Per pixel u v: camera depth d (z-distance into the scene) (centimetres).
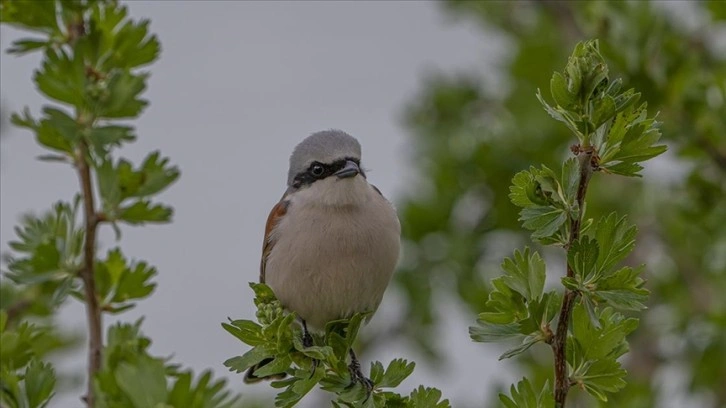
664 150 714
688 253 1423
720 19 1334
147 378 766
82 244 940
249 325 823
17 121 919
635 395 1181
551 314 738
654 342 1369
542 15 1620
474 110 1595
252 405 929
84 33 956
